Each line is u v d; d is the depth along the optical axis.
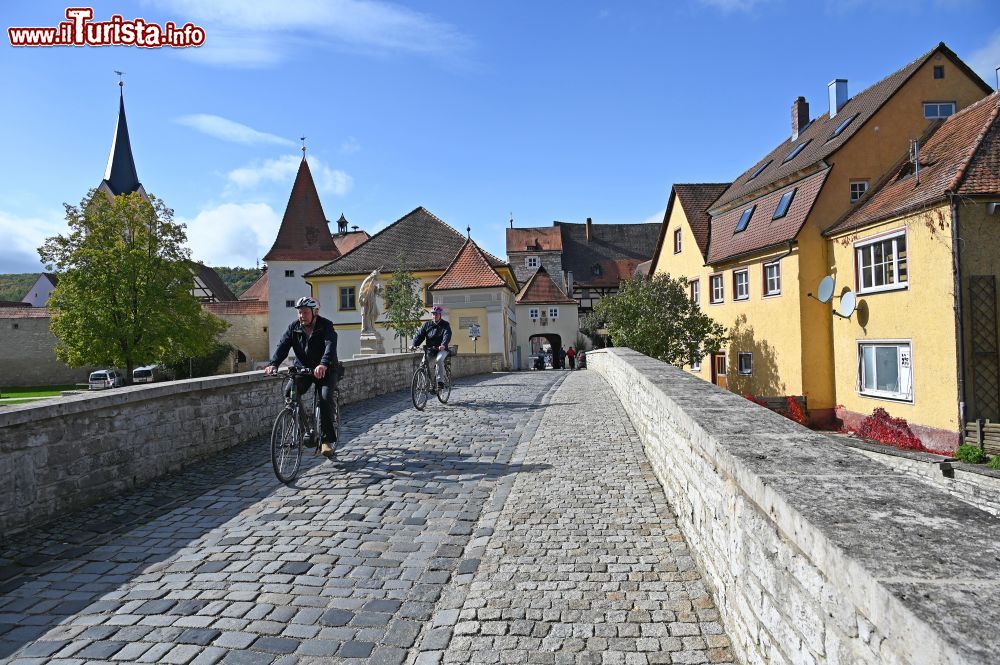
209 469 7.49
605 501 5.82
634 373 9.29
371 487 6.52
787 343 22.83
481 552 4.70
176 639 3.50
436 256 43.53
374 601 3.96
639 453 7.70
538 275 56.62
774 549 2.54
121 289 38.09
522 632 3.53
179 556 4.74
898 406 18.28
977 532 1.96
